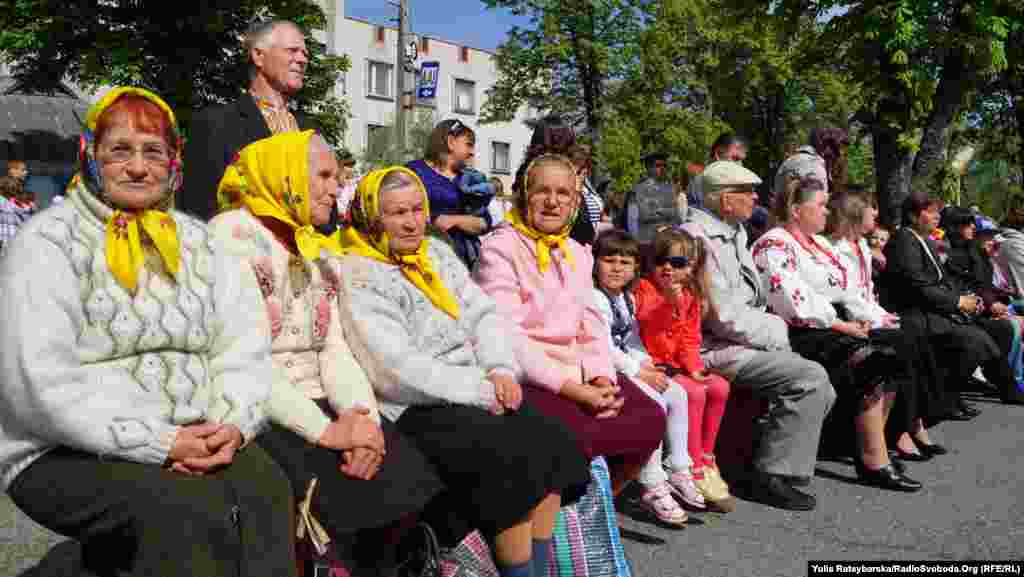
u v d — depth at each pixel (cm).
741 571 340
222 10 1805
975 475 497
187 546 192
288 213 258
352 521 235
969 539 383
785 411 430
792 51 2003
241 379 228
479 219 493
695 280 429
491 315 309
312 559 254
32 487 197
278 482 216
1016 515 419
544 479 255
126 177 211
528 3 2530
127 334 208
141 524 190
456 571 266
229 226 252
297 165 255
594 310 354
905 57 1405
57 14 1789
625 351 414
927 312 565
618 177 2503
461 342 292
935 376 526
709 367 452
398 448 251
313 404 245
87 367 202
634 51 2533
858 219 510
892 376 463
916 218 583
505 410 274
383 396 273
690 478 409
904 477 470
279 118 382
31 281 196
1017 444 574
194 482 201
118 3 1828
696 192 473
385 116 3619
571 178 345
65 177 2316
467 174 504
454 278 307
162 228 219
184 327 218
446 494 266
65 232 205
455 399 265
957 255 734
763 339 442
